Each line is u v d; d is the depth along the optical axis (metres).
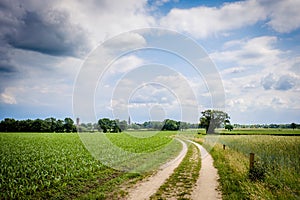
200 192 9.13
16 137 50.50
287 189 8.23
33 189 9.84
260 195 7.77
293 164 12.19
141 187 10.18
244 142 27.42
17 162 16.88
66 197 9.30
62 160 17.34
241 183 9.48
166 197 8.64
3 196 9.12
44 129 88.31
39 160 17.52
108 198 8.75
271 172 10.41
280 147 19.98
